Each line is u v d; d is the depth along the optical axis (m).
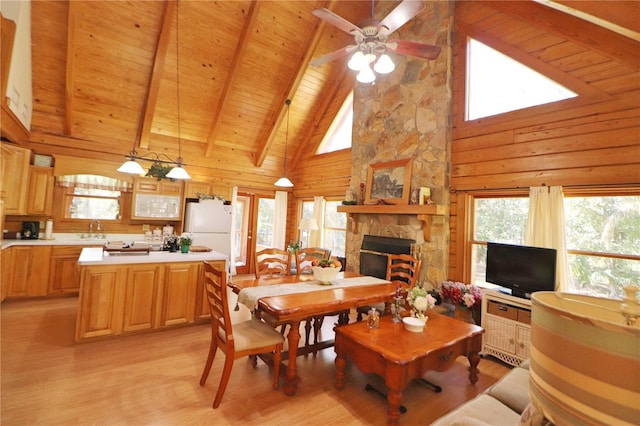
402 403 2.43
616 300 0.68
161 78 5.23
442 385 2.72
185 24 4.75
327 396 2.47
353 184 5.50
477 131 3.95
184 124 6.11
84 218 5.39
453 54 4.29
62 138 5.20
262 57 5.56
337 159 6.42
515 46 3.65
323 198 6.73
